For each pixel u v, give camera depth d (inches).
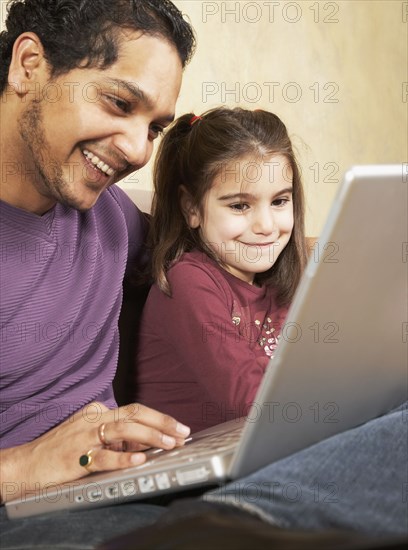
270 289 68.2
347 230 34.4
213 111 67.7
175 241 66.0
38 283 52.0
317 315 35.8
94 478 42.4
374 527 33.1
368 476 36.1
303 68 122.9
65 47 49.1
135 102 49.6
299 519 32.9
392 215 35.4
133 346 66.0
